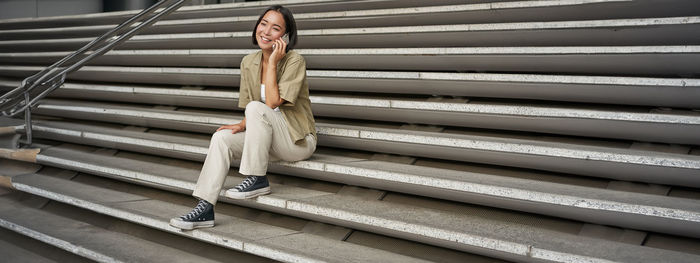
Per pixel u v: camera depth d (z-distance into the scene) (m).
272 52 3.28
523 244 2.49
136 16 4.88
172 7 4.56
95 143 4.67
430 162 3.55
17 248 3.72
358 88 4.31
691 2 3.77
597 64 3.62
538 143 3.21
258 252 2.89
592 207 2.65
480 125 3.62
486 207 3.03
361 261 2.71
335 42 4.99
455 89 3.92
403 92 4.14
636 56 3.48
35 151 4.68
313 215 3.12
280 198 3.23
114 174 4.05
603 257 2.33
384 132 3.60
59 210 4.05
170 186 3.73
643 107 3.42
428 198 3.21
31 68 6.61
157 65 5.73
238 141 3.22
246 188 3.21
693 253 2.47
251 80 3.45
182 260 3.14
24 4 10.99
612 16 4.09
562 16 4.27
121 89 5.30
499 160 3.26
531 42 4.14
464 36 4.38
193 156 4.05
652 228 2.56
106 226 3.71
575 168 3.05
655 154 2.88
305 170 3.51
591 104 3.60
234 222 3.32
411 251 2.86
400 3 5.38
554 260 2.41
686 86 3.14
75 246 3.37
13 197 4.41
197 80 5.13
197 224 3.14
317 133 3.87
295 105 3.40
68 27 7.92
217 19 6.23
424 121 3.83
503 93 3.74
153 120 4.70
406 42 4.64
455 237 2.66
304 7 6.00
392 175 3.19
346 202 3.18
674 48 3.36
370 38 4.81
